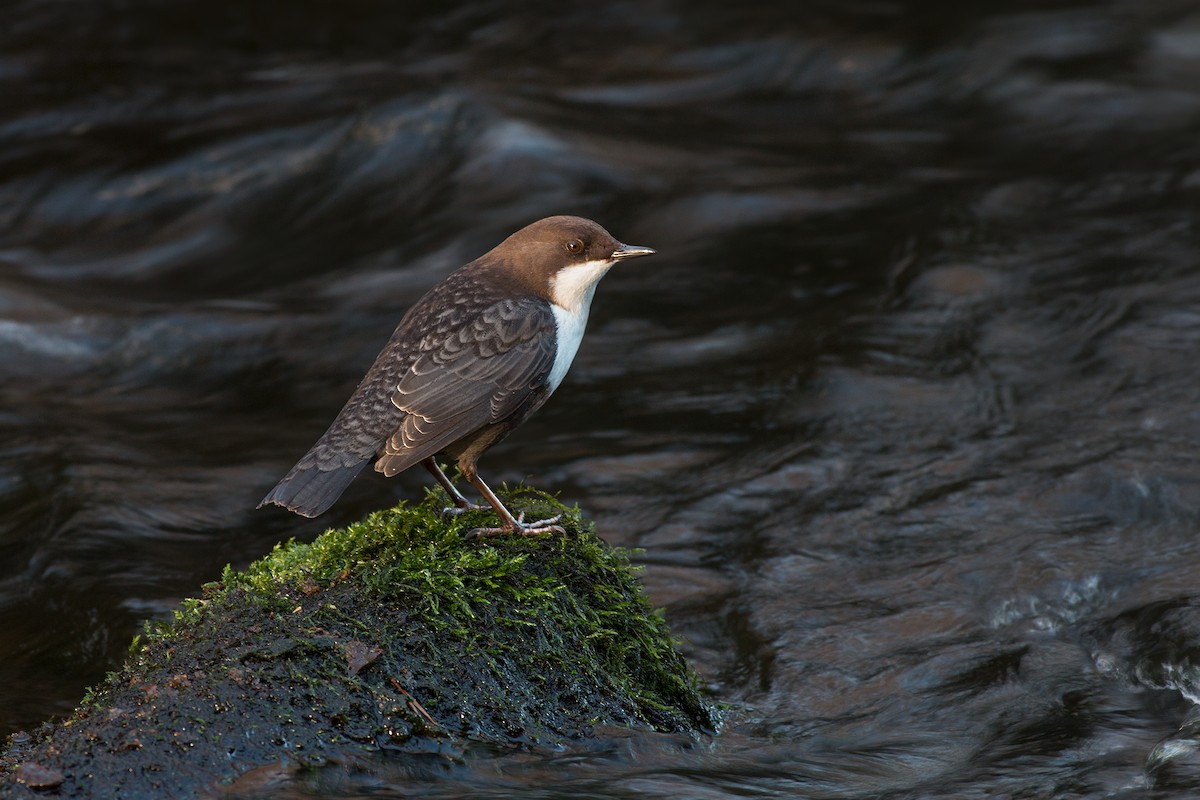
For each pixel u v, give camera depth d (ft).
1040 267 49.37
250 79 77.15
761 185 61.26
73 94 74.84
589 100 74.90
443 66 80.48
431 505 24.32
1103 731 23.76
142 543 34.01
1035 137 66.90
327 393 45.44
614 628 22.59
